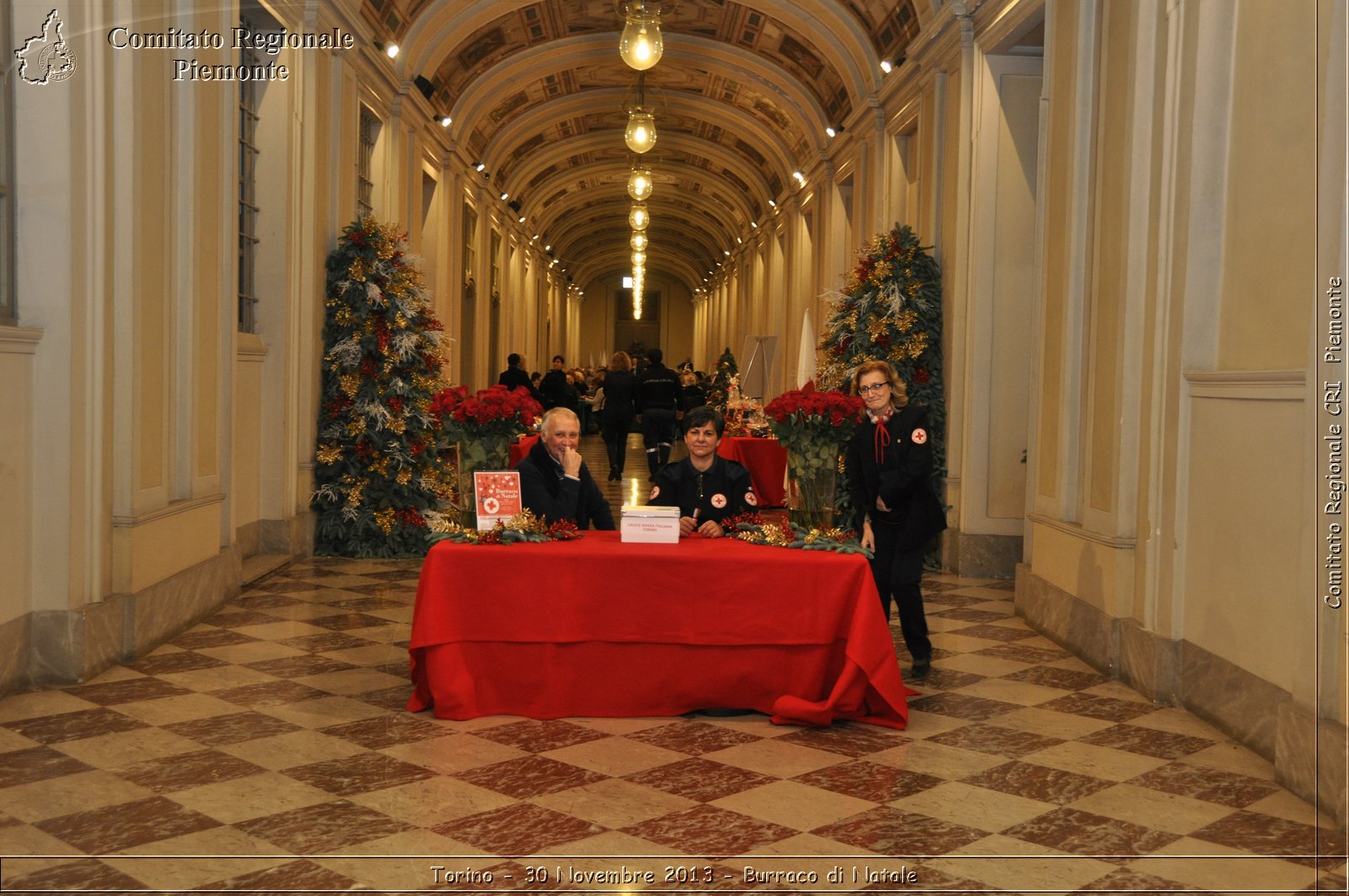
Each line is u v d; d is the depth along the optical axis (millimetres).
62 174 5082
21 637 5066
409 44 11852
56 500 5141
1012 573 9008
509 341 23438
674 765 4246
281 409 8617
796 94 15625
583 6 14492
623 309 49406
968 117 9164
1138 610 5617
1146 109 5629
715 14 14578
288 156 8531
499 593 4812
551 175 25234
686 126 21328
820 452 6539
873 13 11594
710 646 4848
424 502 9422
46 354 5113
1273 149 4645
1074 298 6570
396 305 9281
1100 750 4551
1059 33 6953
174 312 6289
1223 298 5105
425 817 3652
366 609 7059
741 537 5199
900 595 5691
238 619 6691
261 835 3473
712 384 21344
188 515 6477
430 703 4941
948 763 4355
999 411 9016
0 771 4023
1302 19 4414
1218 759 4449
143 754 4238
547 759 4270
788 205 19453
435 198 14836
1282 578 4359
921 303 9539
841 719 4895
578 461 5582
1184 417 5223
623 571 4816
